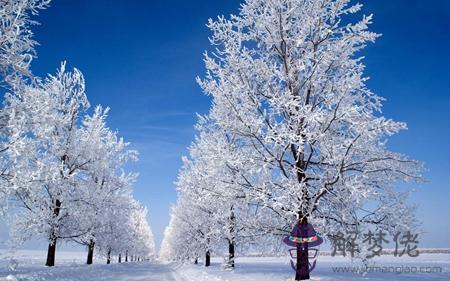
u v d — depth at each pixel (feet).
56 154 54.24
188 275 53.16
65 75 58.75
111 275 52.85
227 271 49.85
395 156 29.37
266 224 31.01
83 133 61.62
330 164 28.48
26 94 34.32
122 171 74.64
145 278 50.11
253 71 31.65
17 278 33.27
